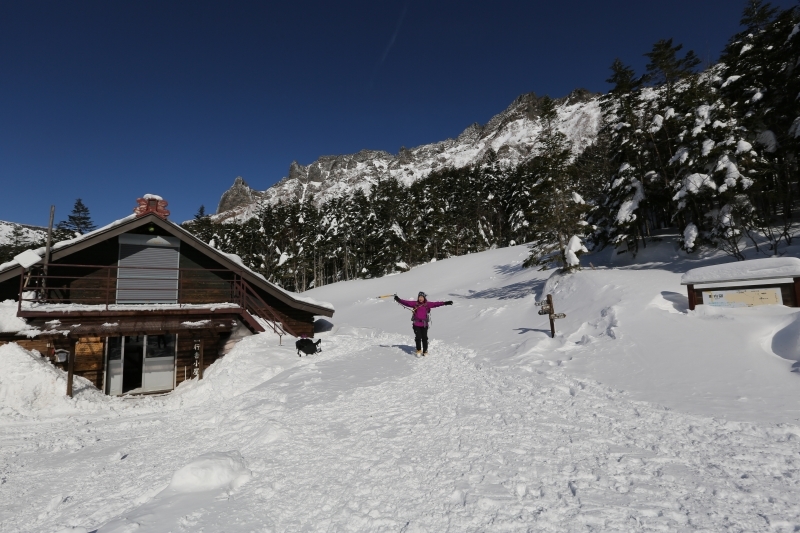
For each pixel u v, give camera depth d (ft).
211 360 50.31
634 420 15.81
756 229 51.55
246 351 45.47
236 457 14.70
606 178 117.08
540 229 66.39
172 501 11.84
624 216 67.15
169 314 46.01
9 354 37.14
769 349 22.58
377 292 128.26
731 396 17.72
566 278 55.47
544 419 16.76
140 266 51.08
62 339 41.70
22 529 13.21
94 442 25.09
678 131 69.97
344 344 50.03
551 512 9.44
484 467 12.44
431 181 243.19
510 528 8.96
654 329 28.76
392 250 169.89
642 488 10.34
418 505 10.55
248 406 26.30
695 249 55.67
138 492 14.38
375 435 16.83
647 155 77.00
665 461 11.94
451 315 66.28
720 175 53.78
